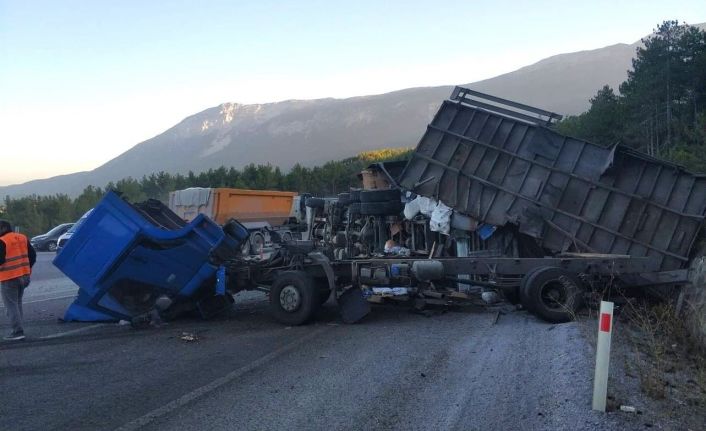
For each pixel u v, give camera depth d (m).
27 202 55.03
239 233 10.81
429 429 4.98
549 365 6.69
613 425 4.86
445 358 7.23
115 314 9.84
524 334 8.49
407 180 12.54
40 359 7.58
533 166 11.42
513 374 6.44
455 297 10.66
